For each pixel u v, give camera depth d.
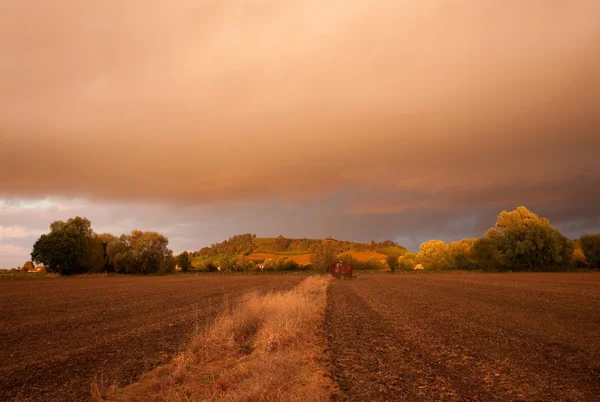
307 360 9.48
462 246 96.56
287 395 6.66
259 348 10.50
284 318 13.07
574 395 6.89
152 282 54.38
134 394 7.30
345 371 8.55
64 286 43.84
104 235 105.50
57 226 87.31
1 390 7.57
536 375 8.14
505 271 83.56
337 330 13.96
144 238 99.31
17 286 44.03
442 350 10.55
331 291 34.34
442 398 6.81
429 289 34.94
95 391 7.12
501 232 86.31
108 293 32.84
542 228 81.56
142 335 13.35
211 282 53.75
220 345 10.92
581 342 11.41
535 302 22.52
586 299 23.86
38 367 9.26
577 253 86.25
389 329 14.05
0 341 12.39
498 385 7.51
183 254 113.69
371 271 91.25
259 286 42.56
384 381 7.82
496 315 17.39
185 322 16.33
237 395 6.63
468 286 37.84
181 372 8.31
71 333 13.79
